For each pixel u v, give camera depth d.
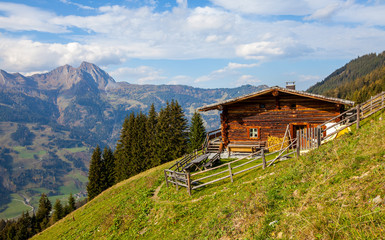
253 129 24.83
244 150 24.25
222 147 26.00
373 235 5.21
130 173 66.56
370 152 9.12
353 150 10.30
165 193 18.44
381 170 7.36
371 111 17.25
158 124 63.44
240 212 9.56
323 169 9.78
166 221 13.98
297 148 14.91
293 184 9.87
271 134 23.98
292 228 6.92
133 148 65.69
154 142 64.06
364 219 5.79
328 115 22.23
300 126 23.58
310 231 6.26
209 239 9.16
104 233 16.91
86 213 27.31
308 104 22.84
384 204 5.91
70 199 83.06
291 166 12.58
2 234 89.69
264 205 8.96
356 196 6.83
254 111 24.52
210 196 14.54
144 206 17.80
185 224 12.44
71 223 26.12
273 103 23.91
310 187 8.83
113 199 26.34
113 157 76.06
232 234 8.55
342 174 8.41
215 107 25.16
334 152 10.91
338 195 7.32
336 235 5.76
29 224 85.06
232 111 25.31
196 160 20.52
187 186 16.50
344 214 6.26
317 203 7.43
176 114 62.91
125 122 70.12
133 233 14.84
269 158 20.45
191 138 69.38
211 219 10.66
